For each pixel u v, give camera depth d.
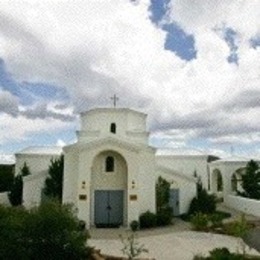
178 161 51.06
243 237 24.62
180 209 39.50
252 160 47.94
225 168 52.00
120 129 38.28
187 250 22.80
